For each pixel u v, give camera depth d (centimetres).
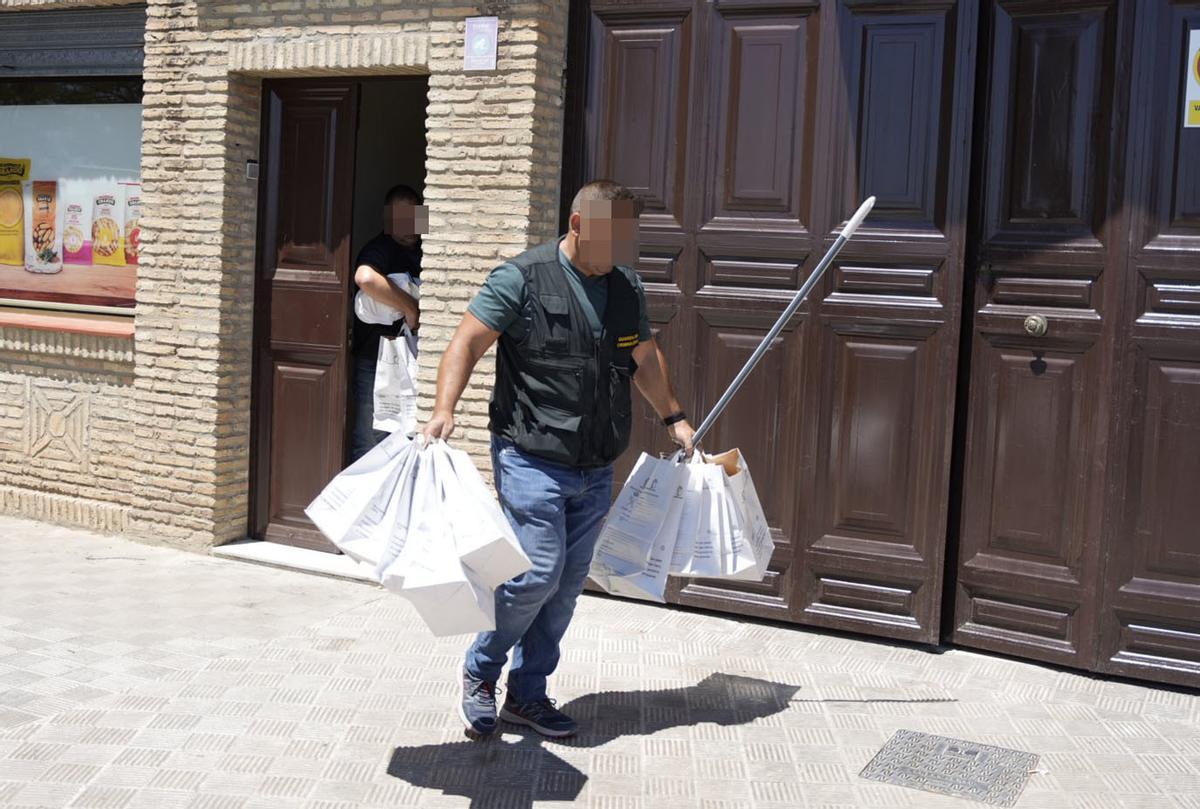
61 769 389
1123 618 498
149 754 402
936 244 523
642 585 420
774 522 559
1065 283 504
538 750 415
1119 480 495
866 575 543
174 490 689
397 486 371
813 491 550
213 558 673
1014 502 518
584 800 378
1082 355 502
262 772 391
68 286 741
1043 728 446
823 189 543
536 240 591
